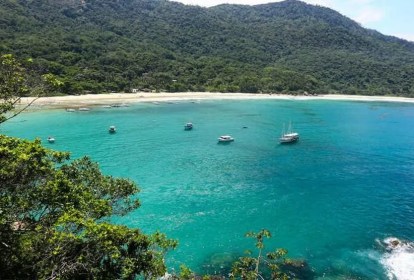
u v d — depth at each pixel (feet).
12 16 619.26
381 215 160.15
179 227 142.92
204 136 302.45
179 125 343.46
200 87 590.55
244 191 183.52
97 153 240.12
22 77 65.16
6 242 55.98
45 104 401.90
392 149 281.54
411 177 213.66
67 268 53.47
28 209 59.88
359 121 412.16
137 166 217.56
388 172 222.69
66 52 551.59
